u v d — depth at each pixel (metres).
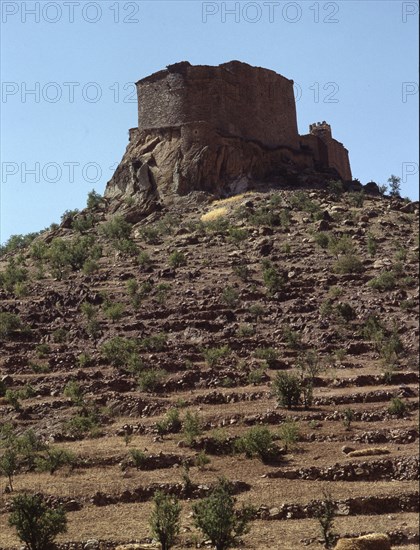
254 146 170.38
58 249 145.00
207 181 165.00
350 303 123.69
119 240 150.50
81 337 115.88
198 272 134.25
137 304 122.81
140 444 89.12
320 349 112.38
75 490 78.62
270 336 115.69
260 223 151.25
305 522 74.69
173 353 110.00
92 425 92.56
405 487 80.75
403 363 108.94
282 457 86.50
